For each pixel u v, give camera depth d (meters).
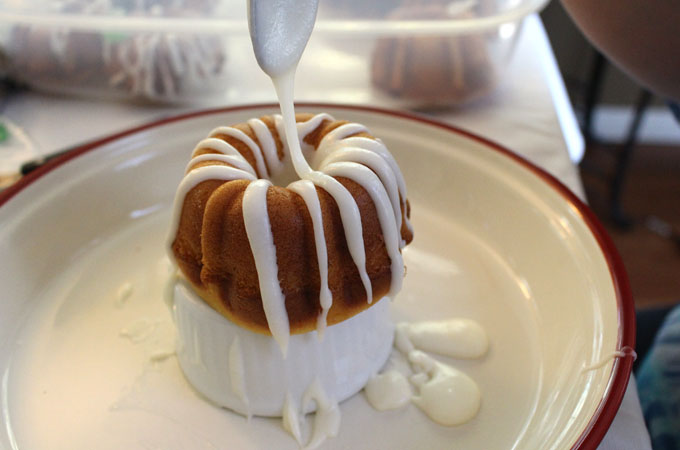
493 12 0.50
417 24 0.49
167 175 0.44
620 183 0.86
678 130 1.03
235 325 0.32
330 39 0.52
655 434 0.38
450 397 0.34
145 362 0.36
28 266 0.38
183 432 0.33
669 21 0.30
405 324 0.37
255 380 0.33
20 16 0.48
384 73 0.50
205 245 0.31
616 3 0.31
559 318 0.36
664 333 0.42
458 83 0.49
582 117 1.00
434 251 0.42
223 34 0.49
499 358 0.36
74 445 0.32
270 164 0.35
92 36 0.48
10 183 0.43
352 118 0.45
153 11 0.50
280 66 0.32
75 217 0.40
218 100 0.51
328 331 0.33
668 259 0.81
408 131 0.44
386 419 0.34
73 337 0.37
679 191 0.92
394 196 0.33
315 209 0.31
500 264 0.40
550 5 0.90
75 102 0.51
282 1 0.31
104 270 0.40
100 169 0.42
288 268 0.31
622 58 0.33
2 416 0.33
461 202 0.43
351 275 0.32
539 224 0.39
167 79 0.49
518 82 0.54
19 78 0.51
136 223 0.43
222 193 0.31
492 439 0.33
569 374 0.33
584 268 0.36
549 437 0.31
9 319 0.36
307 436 0.33
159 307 0.38
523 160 0.42
